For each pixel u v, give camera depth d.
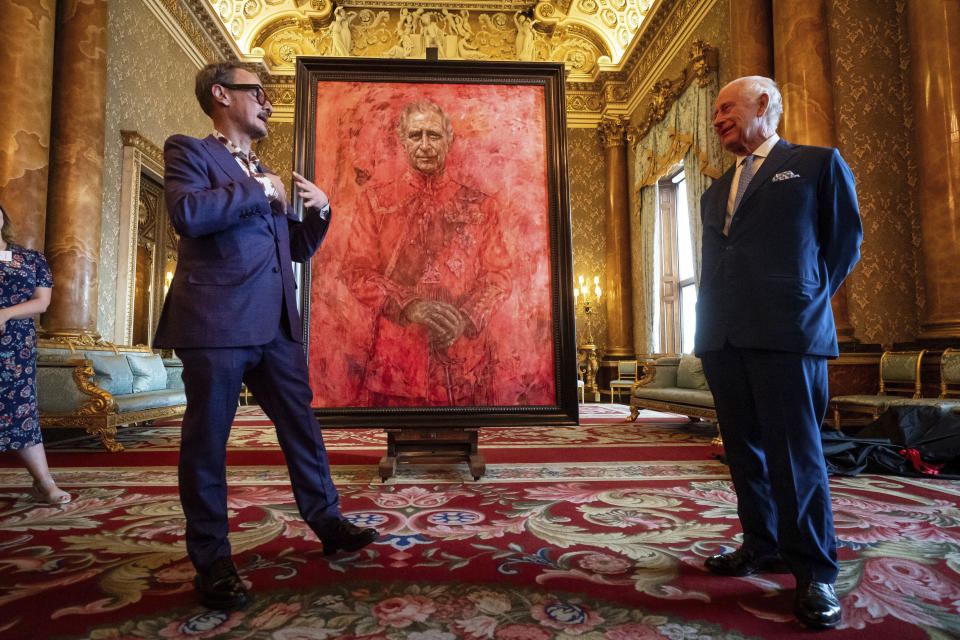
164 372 6.61
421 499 2.84
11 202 5.38
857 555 1.98
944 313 4.92
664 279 10.30
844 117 5.63
